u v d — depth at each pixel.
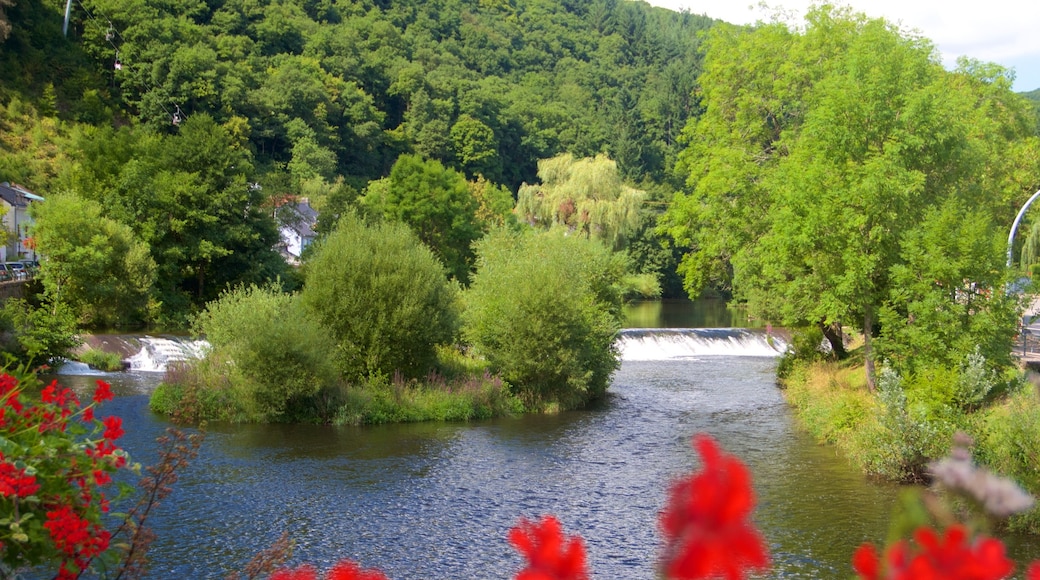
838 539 17.25
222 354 31.59
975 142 31.72
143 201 53.53
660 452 25.89
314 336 30.08
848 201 27.28
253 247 58.97
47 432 6.72
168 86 103.06
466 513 19.42
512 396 33.56
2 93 89.50
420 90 140.38
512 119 142.75
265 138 114.06
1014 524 15.30
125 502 19.11
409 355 33.00
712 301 97.12
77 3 105.44
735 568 1.31
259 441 26.62
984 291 26.45
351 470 23.19
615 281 43.88
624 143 133.12
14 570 6.46
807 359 40.34
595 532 18.06
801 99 38.72
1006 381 24.08
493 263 39.56
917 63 31.81
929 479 21.09
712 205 38.16
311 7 165.88
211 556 16.27
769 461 24.27
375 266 32.75
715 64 41.22
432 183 69.31
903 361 26.09
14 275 49.12
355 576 2.27
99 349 42.34
